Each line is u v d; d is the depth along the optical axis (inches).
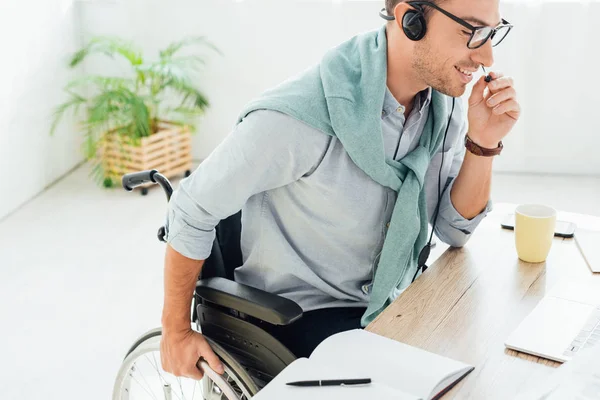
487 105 57.4
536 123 145.6
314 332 58.5
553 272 55.4
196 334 55.9
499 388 41.9
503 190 140.7
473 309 50.3
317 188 55.2
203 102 147.6
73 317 102.3
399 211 56.0
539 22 138.6
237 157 52.5
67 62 150.8
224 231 62.4
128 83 145.3
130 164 143.6
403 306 50.9
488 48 50.5
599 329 46.7
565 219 64.6
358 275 59.6
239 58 151.7
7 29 130.4
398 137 56.8
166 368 57.8
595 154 145.8
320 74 54.7
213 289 55.4
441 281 54.3
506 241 61.2
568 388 38.7
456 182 60.2
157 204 139.6
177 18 151.3
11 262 117.6
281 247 58.1
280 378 41.9
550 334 46.4
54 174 149.7
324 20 146.0
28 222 132.4
